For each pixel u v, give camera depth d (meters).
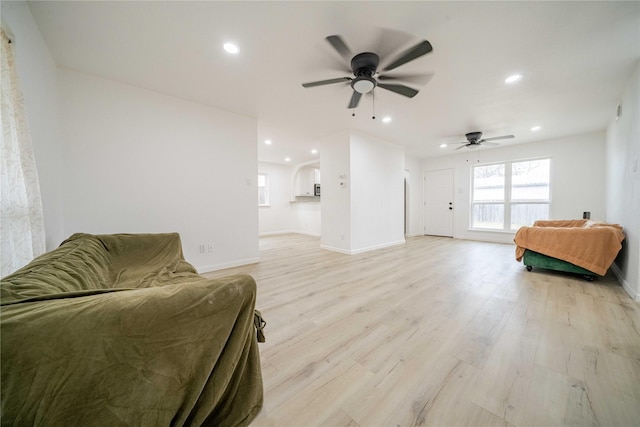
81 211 2.57
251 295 0.97
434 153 6.54
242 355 0.99
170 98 3.09
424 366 1.43
